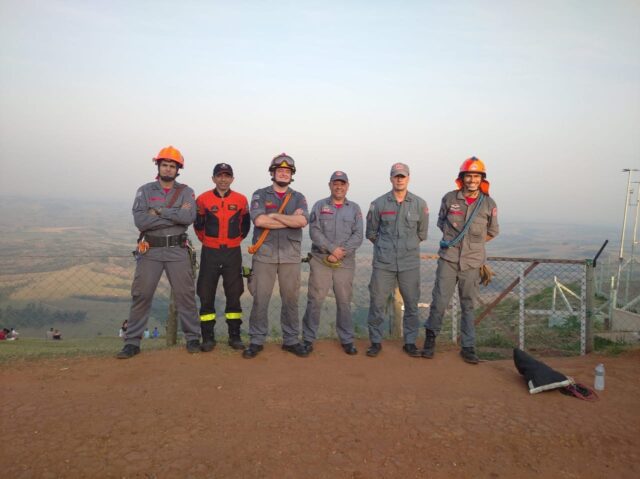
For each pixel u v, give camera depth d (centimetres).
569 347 638
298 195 480
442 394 390
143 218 438
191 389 374
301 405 354
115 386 375
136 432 300
